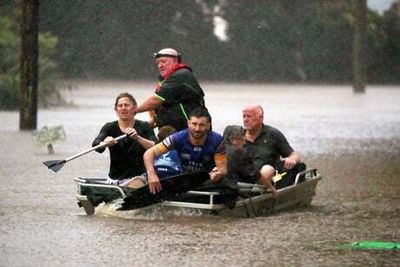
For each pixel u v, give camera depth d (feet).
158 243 123.24
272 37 637.71
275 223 139.03
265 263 112.57
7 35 392.88
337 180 188.65
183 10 627.46
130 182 144.05
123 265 111.04
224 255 116.47
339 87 604.08
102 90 516.73
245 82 637.71
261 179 146.51
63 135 241.55
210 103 440.45
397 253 118.73
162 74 157.69
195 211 141.28
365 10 530.27
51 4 588.91
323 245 123.34
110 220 140.15
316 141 266.57
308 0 636.89
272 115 367.66
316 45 637.71
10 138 257.34
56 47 569.64
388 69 638.94
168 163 141.69
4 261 112.57
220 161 141.08
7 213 145.59
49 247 120.47
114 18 609.01
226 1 634.43
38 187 173.99
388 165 212.84
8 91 377.71
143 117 342.85
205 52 633.20
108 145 144.87
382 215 148.05
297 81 638.94
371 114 379.55
